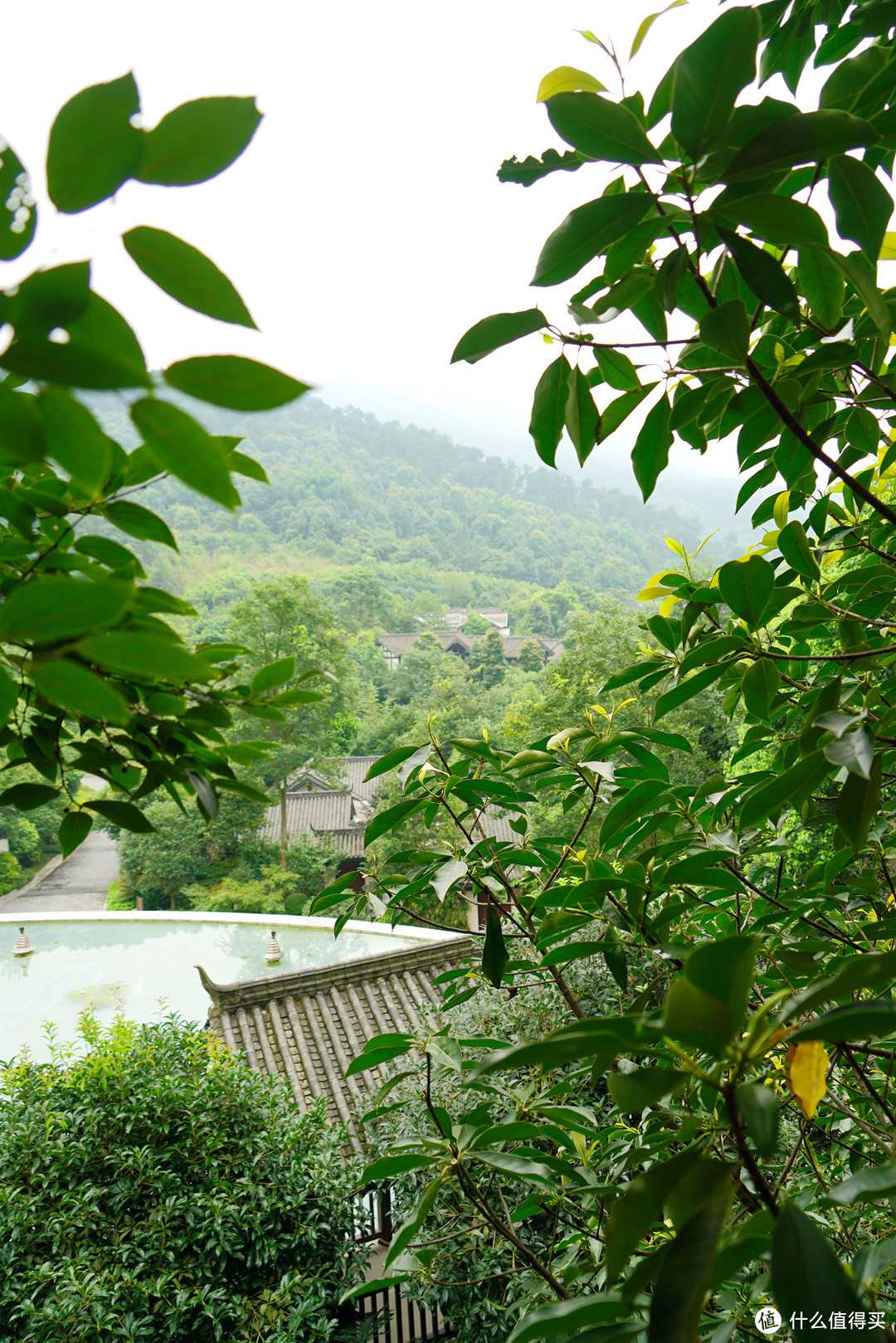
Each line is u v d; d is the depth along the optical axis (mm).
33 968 11758
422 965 7855
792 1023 537
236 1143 4977
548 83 803
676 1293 395
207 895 24688
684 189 688
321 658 27859
